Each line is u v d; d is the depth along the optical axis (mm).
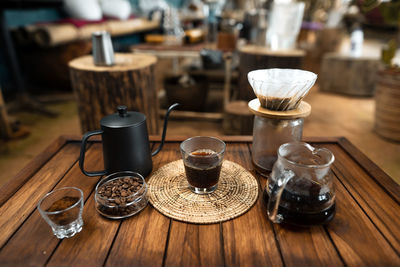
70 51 3219
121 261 601
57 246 638
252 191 811
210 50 2666
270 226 693
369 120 2803
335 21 4273
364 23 6766
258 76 864
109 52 1750
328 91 3674
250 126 2188
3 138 2365
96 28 3463
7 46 2707
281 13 2262
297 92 744
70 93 3486
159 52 2594
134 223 703
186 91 2689
